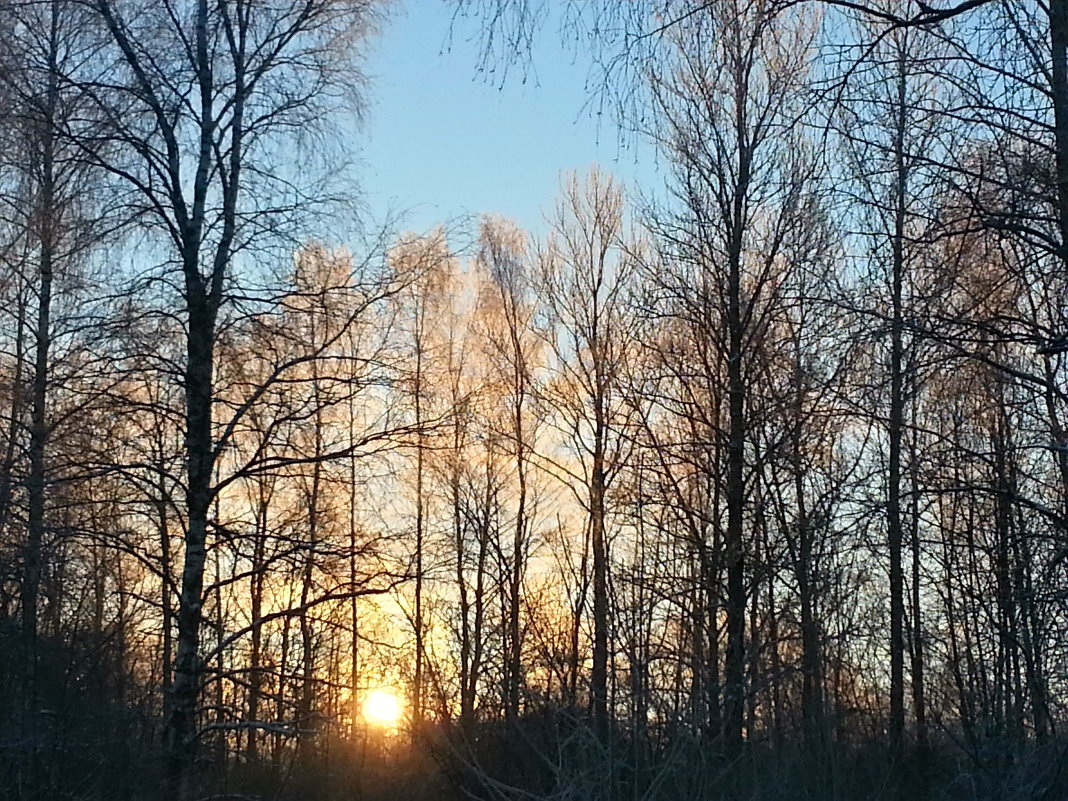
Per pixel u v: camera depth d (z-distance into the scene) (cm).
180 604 1157
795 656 1324
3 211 1304
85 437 1235
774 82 1517
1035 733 1212
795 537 1417
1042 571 988
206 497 1169
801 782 1055
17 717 1150
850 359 915
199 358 1185
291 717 1603
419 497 1873
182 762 1121
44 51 1177
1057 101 717
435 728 1204
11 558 1228
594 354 1834
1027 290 813
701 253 1566
